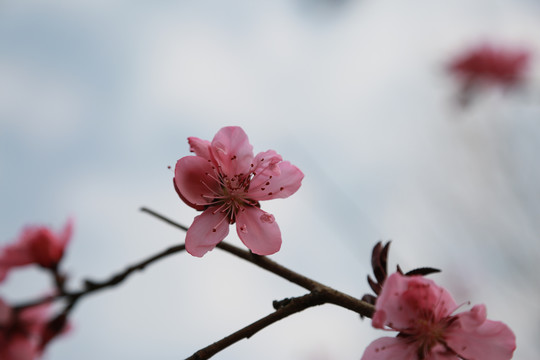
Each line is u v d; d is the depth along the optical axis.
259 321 0.36
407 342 0.36
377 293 0.37
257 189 0.38
